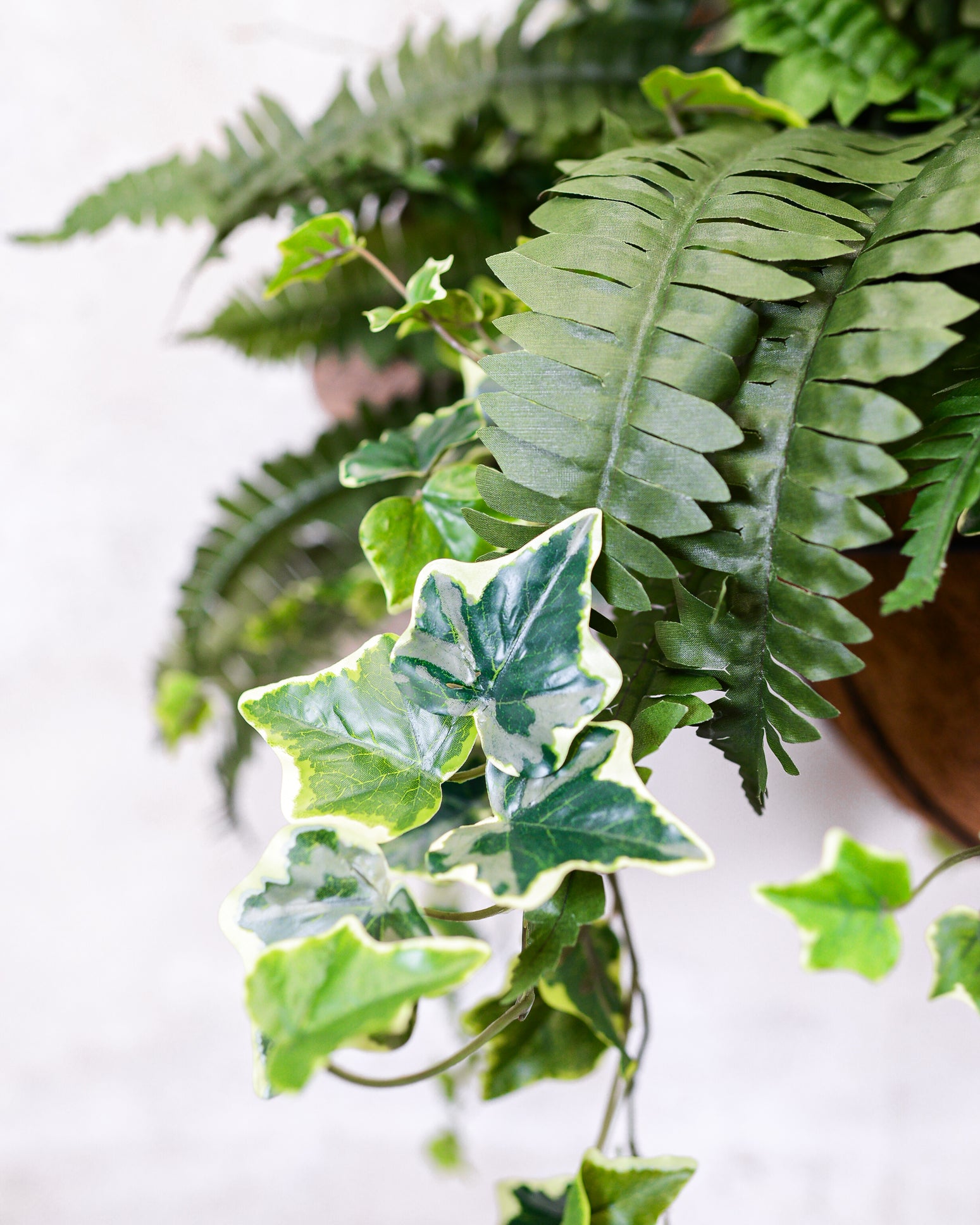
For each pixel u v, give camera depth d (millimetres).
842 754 828
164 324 1122
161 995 1108
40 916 1126
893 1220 907
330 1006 359
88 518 1146
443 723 401
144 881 1120
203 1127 1081
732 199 405
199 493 1146
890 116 511
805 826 850
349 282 680
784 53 539
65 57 1076
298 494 702
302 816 398
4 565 1139
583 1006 448
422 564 438
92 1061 1104
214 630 776
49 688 1143
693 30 614
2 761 1137
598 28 607
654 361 385
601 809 380
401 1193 1023
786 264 399
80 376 1131
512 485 393
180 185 583
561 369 389
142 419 1140
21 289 1115
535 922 394
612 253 397
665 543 396
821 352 383
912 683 474
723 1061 937
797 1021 925
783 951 914
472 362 470
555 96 599
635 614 411
